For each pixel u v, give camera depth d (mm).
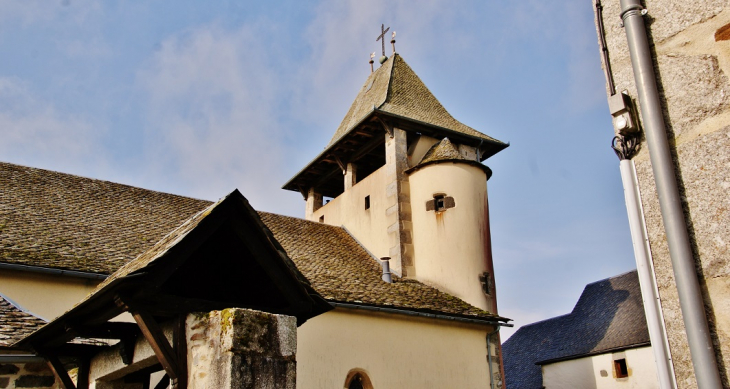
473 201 15641
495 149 18109
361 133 17000
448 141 16641
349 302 11375
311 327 11039
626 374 18344
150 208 13461
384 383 11539
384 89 18281
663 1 2695
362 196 17188
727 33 2428
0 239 9586
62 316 5469
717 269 2289
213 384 4477
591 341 20453
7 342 6656
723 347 2225
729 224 2277
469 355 13141
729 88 2381
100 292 4918
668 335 2414
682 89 2541
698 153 2434
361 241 16750
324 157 18500
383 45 21094
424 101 18578
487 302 14648
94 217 11906
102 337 5734
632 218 2617
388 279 13953
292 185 20453
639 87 2658
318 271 12773
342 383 10961
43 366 6742
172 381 4750
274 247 5473
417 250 15391
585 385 19703
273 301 6074
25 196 11719
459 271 14711
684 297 2330
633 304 20391
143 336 5613
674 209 2426
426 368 12281
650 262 2529
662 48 2656
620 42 2852
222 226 5426
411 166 16516
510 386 22906
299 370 10539
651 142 2557
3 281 8953
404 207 15766
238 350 4473
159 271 4816
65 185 12953
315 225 16984
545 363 21703
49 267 9180
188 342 4934
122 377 6363
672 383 2367
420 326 12656
